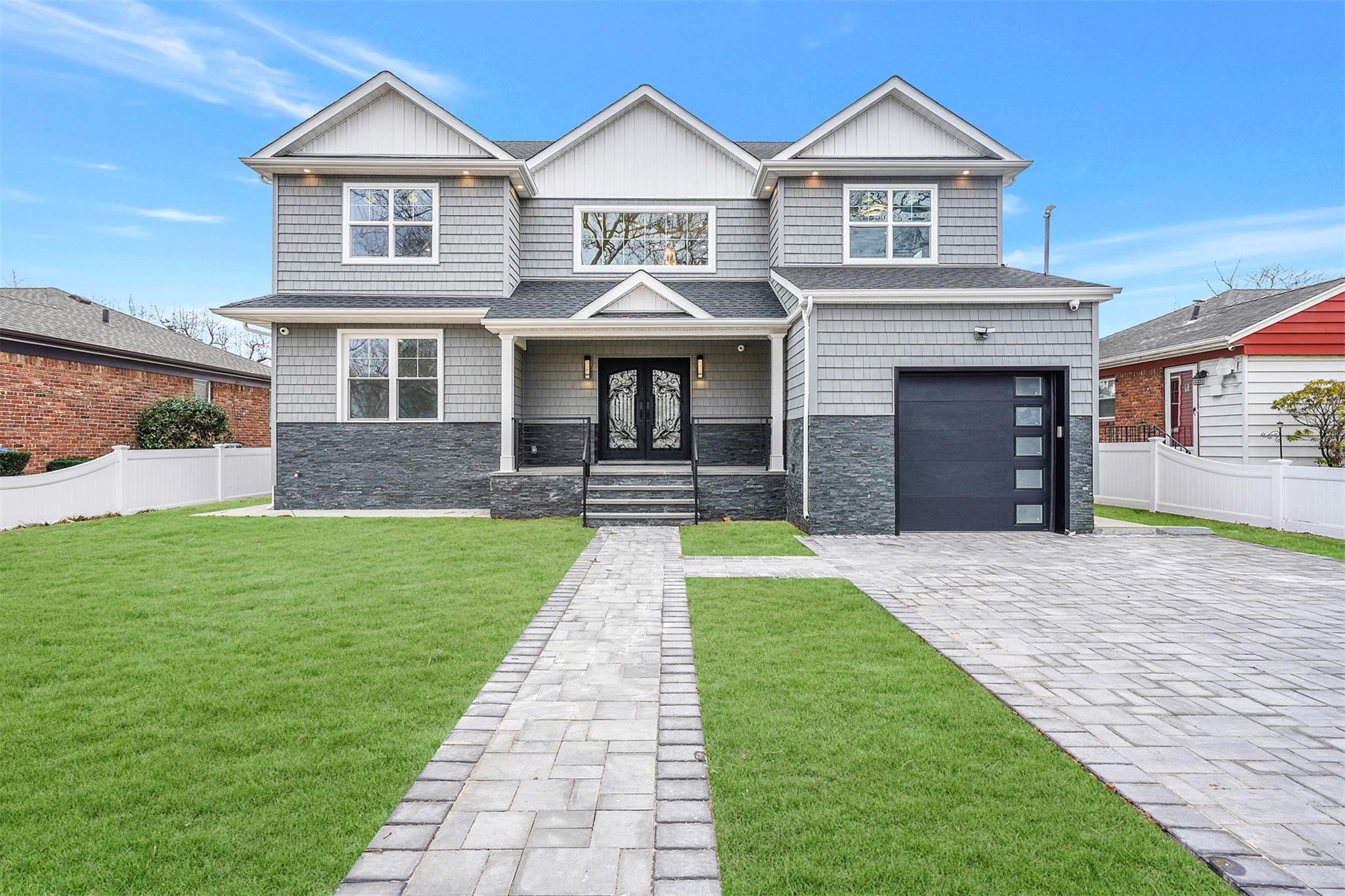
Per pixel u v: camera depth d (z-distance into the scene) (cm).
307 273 1259
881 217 1252
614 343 1327
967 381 988
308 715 340
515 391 1245
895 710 346
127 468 1148
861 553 820
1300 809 259
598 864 224
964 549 848
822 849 232
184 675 396
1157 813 255
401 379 1247
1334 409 1123
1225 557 797
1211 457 1309
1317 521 945
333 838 238
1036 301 964
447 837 238
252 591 602
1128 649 454
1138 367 1543
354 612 534
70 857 227
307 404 1234
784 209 1243
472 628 493
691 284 1342
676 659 431
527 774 284
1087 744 312
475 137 1254
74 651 439
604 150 1367
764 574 690
